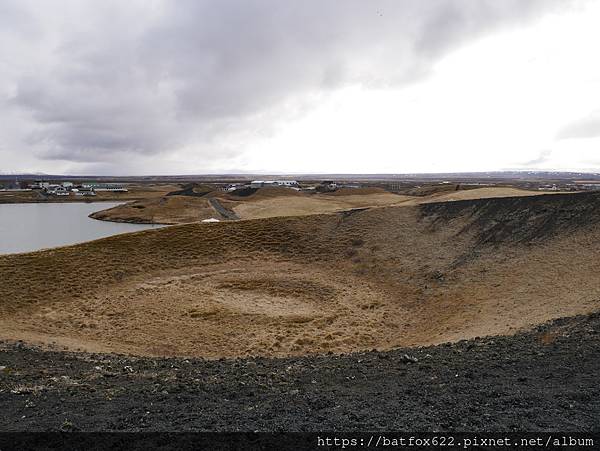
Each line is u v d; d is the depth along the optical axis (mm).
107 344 22828
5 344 19797
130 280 34062
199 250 40344
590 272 25438
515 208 38312
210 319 26953
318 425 9016
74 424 9359
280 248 41750
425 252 37156
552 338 15422
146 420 9570
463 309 26547
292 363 16078
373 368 13852
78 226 92688
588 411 9039
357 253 39719
